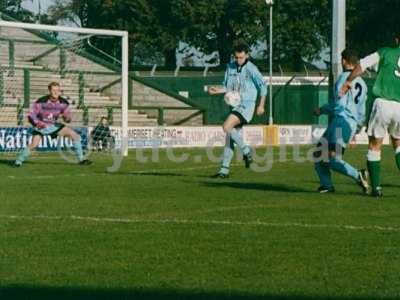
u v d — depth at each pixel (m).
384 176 20.91
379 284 8.47
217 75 53.69
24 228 11.86
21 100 35.78
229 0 85.44
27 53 40.38
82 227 11.95
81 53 41.00
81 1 91.81
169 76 54.03
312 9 87.56
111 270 9.12
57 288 8.34
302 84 49.91
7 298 7.96
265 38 87.56
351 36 83.31
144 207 14.29
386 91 15.58
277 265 9.34
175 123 45.94
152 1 84.75
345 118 16.44
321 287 8.35
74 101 37.53
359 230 11.63
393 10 81.38
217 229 11.75
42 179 19.80
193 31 85.44
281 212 13.57
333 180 19.59
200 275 8.88
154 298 7.95
